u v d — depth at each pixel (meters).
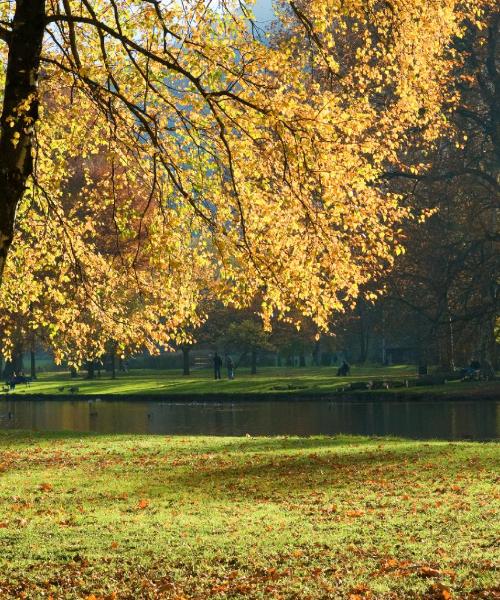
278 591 9.80
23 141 10.66
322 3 12.10
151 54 11.30
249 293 12.19
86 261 14.60
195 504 16.44
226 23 11.88
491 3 28.88
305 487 18.02
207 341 85.75
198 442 26.80
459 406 44.91
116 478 19.86
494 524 13.19
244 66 11.48
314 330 84.31
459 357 67.62
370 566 10.90
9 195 10.60
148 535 13.21
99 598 9.79
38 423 41.47
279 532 13.23
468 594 9.33
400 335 84.38
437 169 47.38
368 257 12.20
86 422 41.59
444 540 12.30
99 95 11.94
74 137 13.63
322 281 12.01
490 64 48.12
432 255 52.81
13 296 15.43
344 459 21.50
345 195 11.84
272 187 11.98
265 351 107.25
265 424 38.44
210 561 11.49
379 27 12.74
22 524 14.42
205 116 12.13
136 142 12.50
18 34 10.75
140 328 14.70
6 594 10.02
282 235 11.88
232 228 12.22
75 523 14.48
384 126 12.68
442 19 12.82
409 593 9.47
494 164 53.31
